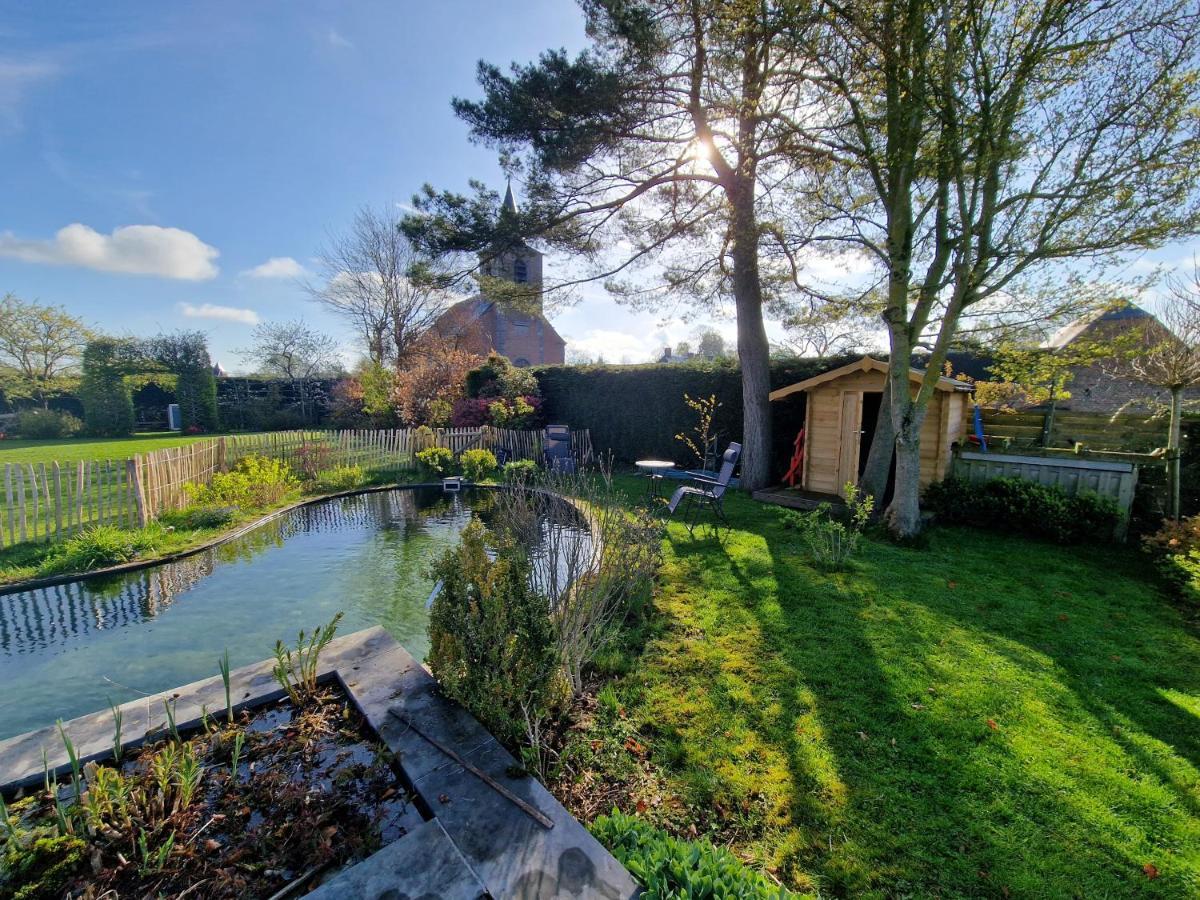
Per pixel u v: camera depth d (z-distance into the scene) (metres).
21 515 6.38
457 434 13.20
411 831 1.85
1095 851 2.06
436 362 17.14
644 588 4.47
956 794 2.36
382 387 16.75
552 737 2.70
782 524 6.98
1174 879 1.94
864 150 6.30
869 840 2.12
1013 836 2.13
